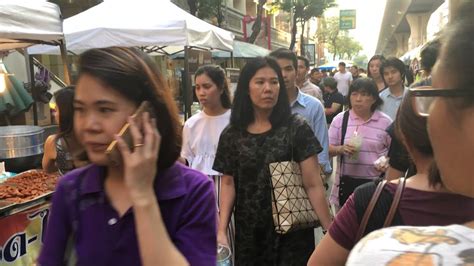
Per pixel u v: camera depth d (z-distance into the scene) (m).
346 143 3.99
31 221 3.72
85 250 1.27
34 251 3.76
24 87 6.87
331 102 9.17
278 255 2.60
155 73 1.28
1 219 3.46
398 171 2.51
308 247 2.64
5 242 3.48
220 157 2.81
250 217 2.65
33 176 4.09
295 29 27.41
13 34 3.91
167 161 1.29
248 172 2.66
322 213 2.57
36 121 6.64
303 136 2.61
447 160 0.70
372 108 3.99
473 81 0.64
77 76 1.25
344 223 1.46
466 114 0.65
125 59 1.23
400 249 0.69
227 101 3.95
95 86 1.20
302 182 2.62
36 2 4.24
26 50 7.18
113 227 1.25
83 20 6.84
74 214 1.31
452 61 0.66
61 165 3.97
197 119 3.96
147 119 1.18
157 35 6.72
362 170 3.92
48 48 6.97
